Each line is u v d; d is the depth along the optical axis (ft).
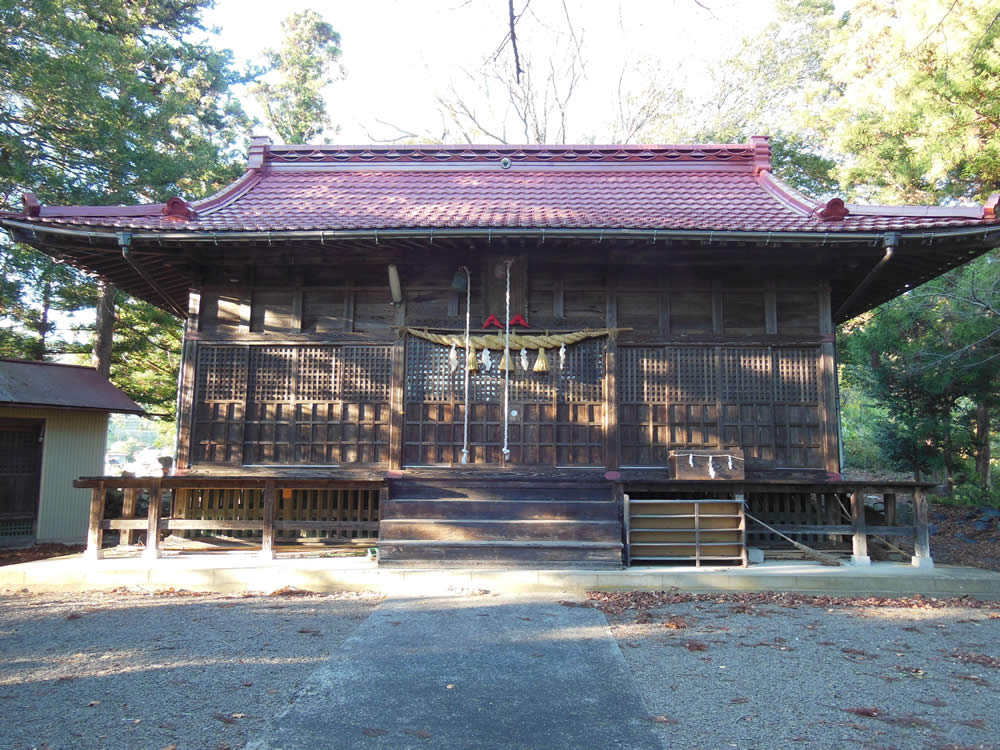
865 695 13.23
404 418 28.43
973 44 31.86
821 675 14.40
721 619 19.35
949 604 21.72
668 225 25.13
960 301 36.86
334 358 29.12
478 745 10.84
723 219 27.22
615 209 29.25
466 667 14.74
